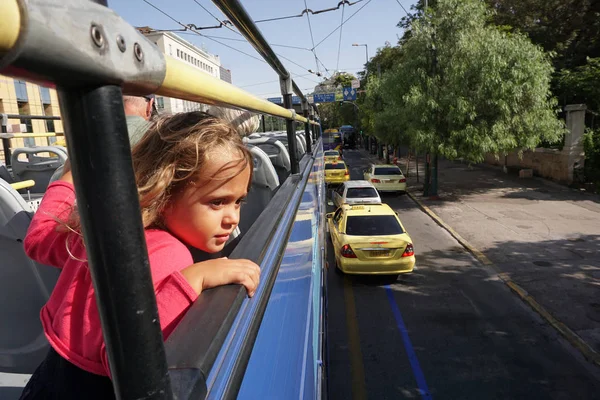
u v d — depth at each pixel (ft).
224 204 2.78
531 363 19.22
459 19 52.16
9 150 16.49
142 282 1.44
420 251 36.45
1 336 6.13
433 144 52.75
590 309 24.04
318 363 8.07
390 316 24.07
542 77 50.88
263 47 5.60
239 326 2.53
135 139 3.91
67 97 1.24
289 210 5.73
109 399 2.51
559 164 64.69
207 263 2.73
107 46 1.23
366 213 30.60
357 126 165.17
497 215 47.67
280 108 5.85
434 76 53.01
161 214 2.73
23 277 5.88
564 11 84.64
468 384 17.84
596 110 71.26
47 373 2.94
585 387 17.47
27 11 0.89
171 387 1.62
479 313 24.22
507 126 50.93
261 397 2.89
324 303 14.11
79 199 1.35
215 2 3.59
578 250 34.53
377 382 18.21
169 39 26.40
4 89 19.43
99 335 2.39
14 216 5.51
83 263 2.58
